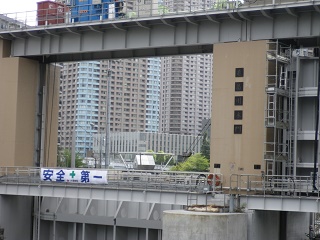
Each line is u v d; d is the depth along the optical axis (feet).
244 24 198.49
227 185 192.54
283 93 193.98
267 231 186.50
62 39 229.45
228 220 162.50
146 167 295.89
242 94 193.06
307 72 205.67
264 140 188.44
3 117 235.61
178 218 162.40
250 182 180.55
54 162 249.75
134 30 216.95
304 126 204.33
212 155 196.13
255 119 190.29
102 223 221.25
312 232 225.97
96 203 230.48
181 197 185.37
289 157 197.77
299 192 181.68
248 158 190.29
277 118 193.88
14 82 234.58
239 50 194.90
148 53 228.63
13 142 233.14
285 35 192.24
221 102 196.24
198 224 160.66
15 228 225.97
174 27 209.77
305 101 205.26
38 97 243.19
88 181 202.90
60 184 208.85
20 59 235.40
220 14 198.29
